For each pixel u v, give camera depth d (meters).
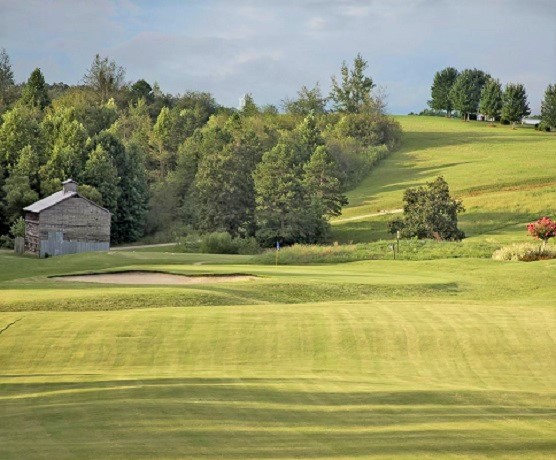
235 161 111.81
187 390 18.69
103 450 12.84
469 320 28.70
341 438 13.99
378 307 31.36
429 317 29.12
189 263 61.25
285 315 28.92
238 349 24.83
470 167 135.12
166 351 24.48
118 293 33.69
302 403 17.31
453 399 18.11
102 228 94.56
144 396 17.88
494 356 24.55
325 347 25.22
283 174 102.38
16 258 66.25
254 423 15.11
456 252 60.84
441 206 84.88
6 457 12.29
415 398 18.11
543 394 19.14
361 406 17.08
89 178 111.38
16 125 116.31
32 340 25.27
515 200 104.00
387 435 14.30
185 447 13.12
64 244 92.06
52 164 111.00
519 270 47.06
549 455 13.13
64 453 12.59
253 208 111.31
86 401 17.30
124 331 26.28
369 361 23.95
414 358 24.33
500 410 17.03
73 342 25.11
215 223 109.50
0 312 29.61
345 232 103.50
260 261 60.28
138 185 119.06
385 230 101.69
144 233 120.12
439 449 13.32
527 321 28.67
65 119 121.56
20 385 19.92
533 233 56.22
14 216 106.31
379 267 52.22
